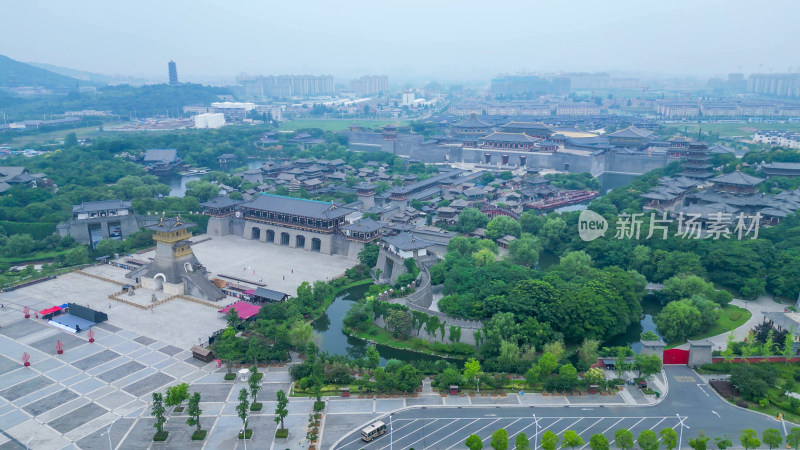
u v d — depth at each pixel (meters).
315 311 164.12
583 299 140.25
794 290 162.12
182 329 148.25
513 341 131.12
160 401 100.69
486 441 100.25
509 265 168.62
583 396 115.50
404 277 170.00
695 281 158.75
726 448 97.56
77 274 192.25
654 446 91.50
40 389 118.06
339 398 115.25
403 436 102.00
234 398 115.06
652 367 116.06
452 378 116.69
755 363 124.25
